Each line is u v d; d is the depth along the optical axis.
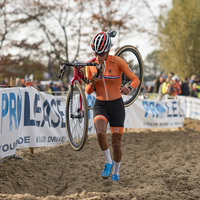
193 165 12.58
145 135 20.42
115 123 9.98
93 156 14.53
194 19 61.25
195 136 20.53
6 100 11.74
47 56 49.91
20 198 8.12
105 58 9.68
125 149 16.17
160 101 22.23
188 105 31.20
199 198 9.25
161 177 11.05
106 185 10.47
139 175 11.51
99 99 10.07
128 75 9.98
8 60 47.47
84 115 9.64
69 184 10.80
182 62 62.50
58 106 15.87
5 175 10.61
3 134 11.58
